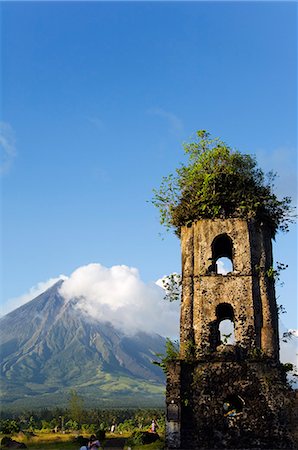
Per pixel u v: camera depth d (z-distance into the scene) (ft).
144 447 102.73
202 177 94.17
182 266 93.81
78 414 335.26
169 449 78.13
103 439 128.26
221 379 82.38
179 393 81.20
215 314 87.81
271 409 80.18
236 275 89.35
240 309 87.15
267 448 78.18
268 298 88.43
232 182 92.84
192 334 87.76
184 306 90.02
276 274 90.53
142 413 346.74
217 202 92.84
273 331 86.17
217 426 79.66
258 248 91.66
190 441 79.36
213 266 91.45
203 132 96.07
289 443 78.23
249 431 79.20
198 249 92.48
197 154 95.66
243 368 82.69
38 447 116.78
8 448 113.50
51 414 394.52
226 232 92.12
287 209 93.56
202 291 89.51
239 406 84.69
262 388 81.41
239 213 92.48
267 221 94.07
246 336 85.30
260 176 94.07
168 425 79.46
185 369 83.71
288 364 86.28
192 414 80.84
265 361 83.05
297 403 80.02
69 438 135.85
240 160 93.97
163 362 84.89
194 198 94.07
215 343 86.99
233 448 78.43
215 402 81.10
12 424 179.73
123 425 230.68
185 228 96.12
